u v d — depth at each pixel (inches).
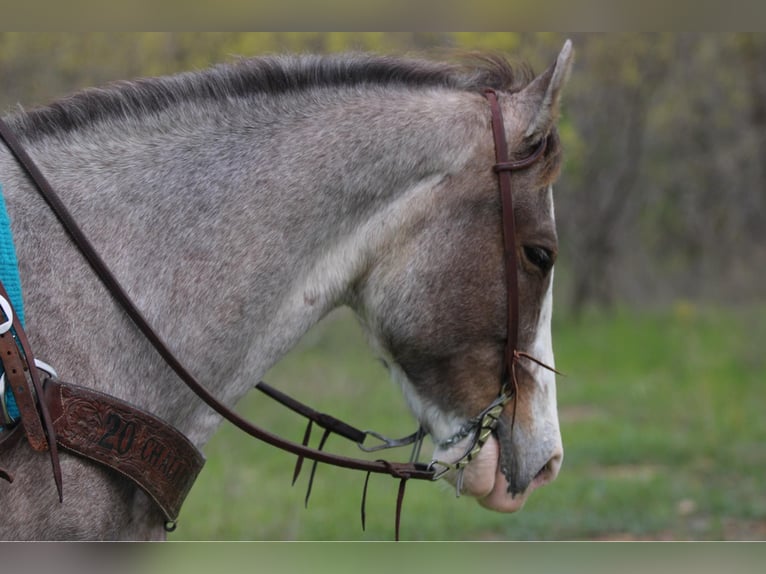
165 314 170.4
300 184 181.2
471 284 188.7
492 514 451.5
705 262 1259.2
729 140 1201.4
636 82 1023.6
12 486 154.5
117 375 165.2
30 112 174.2
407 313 188.2
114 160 173.8
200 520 411.8
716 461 556.1
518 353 191.9
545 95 186.4
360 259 187.6
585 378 777.6
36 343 157.6
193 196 175.2
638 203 1195.3
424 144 187.6
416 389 195.2
